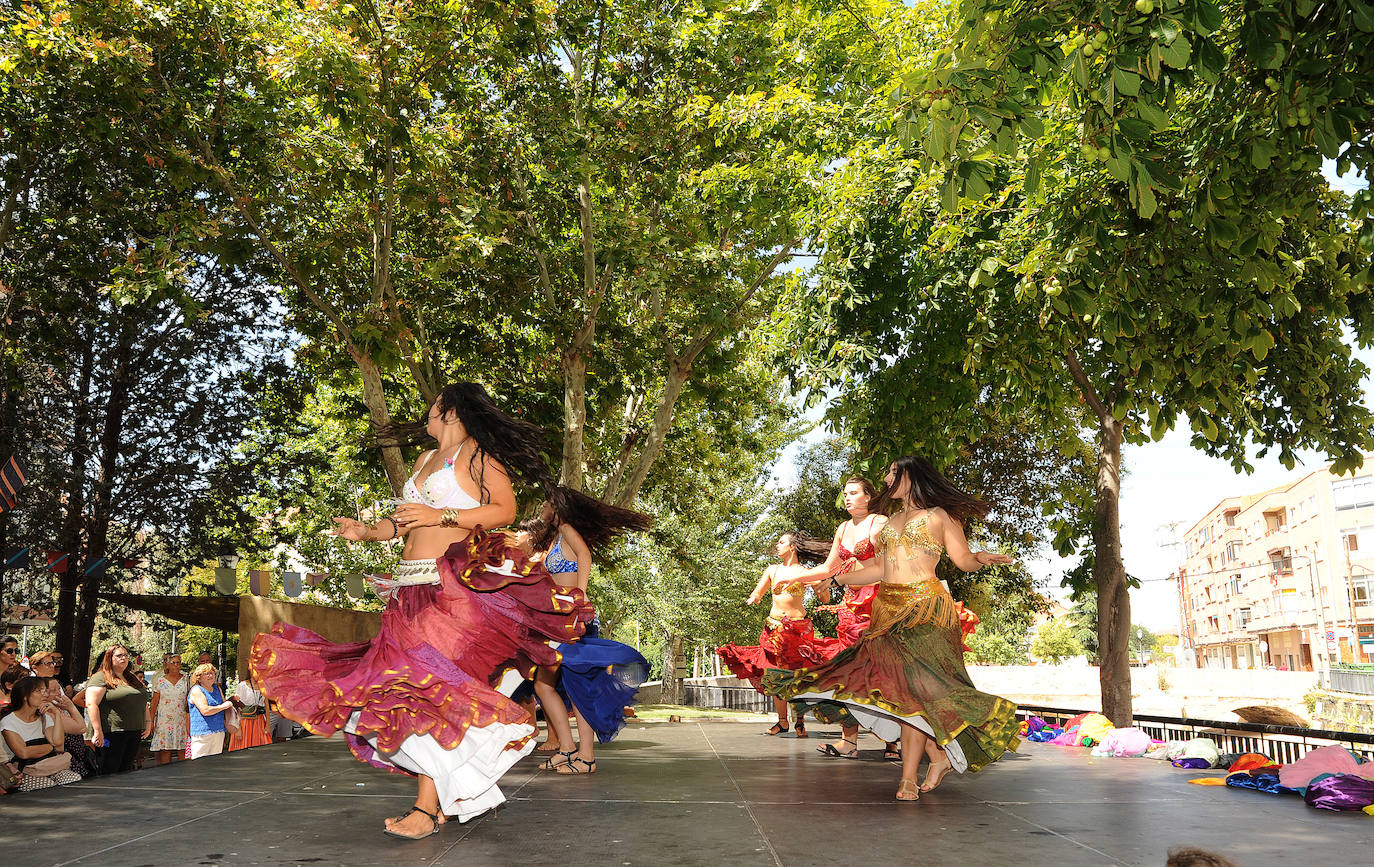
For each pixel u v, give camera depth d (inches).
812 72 636.1
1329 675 1657.2
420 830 141.3
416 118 537.6
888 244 501.0
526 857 128.0
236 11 488.1
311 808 162.6
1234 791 195.9
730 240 687.7
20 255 631.2
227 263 508.4
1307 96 193.8
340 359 612.4
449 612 148.4
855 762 250.4
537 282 652.7
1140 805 175.8
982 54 173.8
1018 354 429.4
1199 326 329.1
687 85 620.1
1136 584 495.2
